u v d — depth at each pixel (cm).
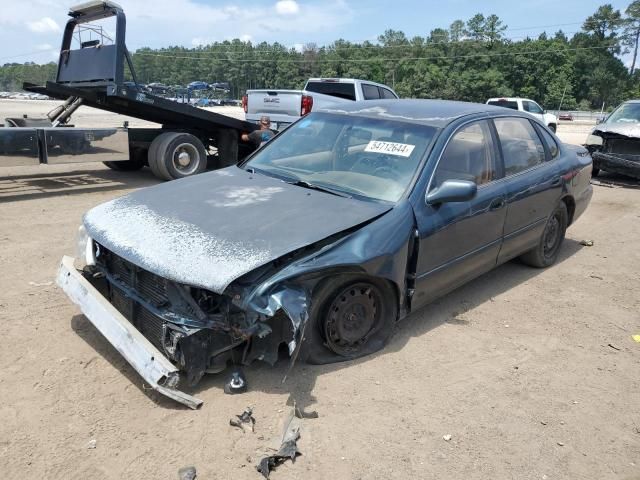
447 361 394
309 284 330
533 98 11331
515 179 499
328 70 12394
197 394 333
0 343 387
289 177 445
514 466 292
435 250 411
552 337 444
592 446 312
